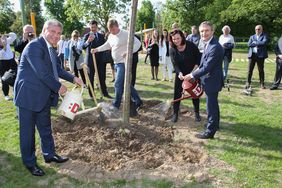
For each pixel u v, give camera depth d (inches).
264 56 405.1
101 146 212.5
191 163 194.7
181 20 1803.6
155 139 229.9
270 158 204.4
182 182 174.9
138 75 528.1
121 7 1578.5
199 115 271.0
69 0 1627.7
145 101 322.7
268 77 524.1
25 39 277.4
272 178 179.9
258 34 405.1
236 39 1660.9
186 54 247.6
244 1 1424.7
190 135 239.8
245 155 207.6
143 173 182.9
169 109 295.4
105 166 190.7
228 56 439.5
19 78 172.6
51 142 195.6
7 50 348.8
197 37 459.8
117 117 266.1
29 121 176.7
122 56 270.2
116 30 267.6
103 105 276.8
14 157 205.3
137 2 216.1
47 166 192.5
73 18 1812.3
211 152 211.0
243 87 427.5
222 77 222.8
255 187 170.6
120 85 274.8
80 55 372.8
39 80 171.9
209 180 176.9
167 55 458.9
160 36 460.4
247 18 1488.7
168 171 184.7
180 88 258.5
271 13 1354.6
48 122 192.4
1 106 323.6
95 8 1569.9
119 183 175.0
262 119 280.1
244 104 332.8
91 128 241.1
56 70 183.5
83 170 186.4
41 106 174.7
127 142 220.2
